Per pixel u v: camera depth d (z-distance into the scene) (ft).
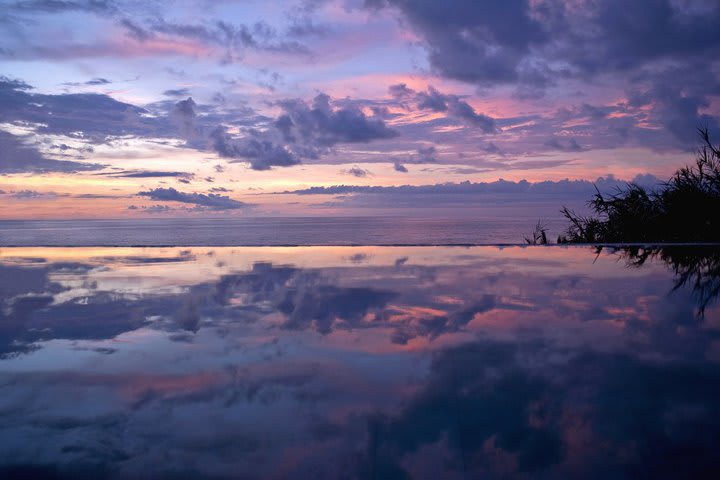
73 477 2.37
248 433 2.86
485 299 7.38
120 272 10.92
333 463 2.47
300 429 2.89
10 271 11.18
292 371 4.05
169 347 4.85
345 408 3.21
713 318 6.04
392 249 17.63
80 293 8.11
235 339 5.15
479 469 2.39
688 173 20.98
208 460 2.53
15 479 2.37
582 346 4.74
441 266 11.73
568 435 2.74
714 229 20.27
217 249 17.53
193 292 8.14
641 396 3.35
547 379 3.74
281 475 2.37
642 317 6.08
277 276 10.09
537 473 2.34
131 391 3.61
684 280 9.25
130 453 2.62
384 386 3.62
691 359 4.26
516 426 2.88
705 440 2.67
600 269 10.94
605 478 2.31
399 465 2.43
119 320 6.09
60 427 2.98
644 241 22.27
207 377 3.91
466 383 3.66
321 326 5.72
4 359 4.48
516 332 5.33
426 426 2.91
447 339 5.05
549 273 10.32
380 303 7.14
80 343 5.04
